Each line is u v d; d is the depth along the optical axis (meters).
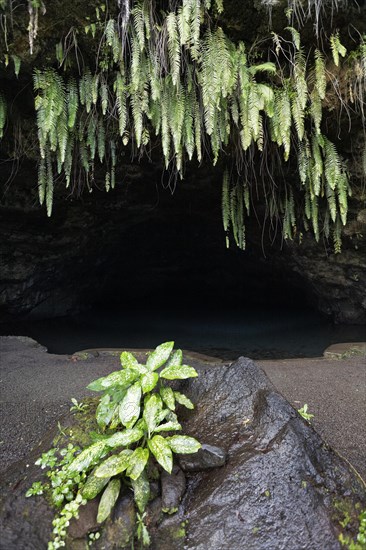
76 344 8.87
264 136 5.59
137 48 4.10
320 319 11.55
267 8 4.27
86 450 2.18
